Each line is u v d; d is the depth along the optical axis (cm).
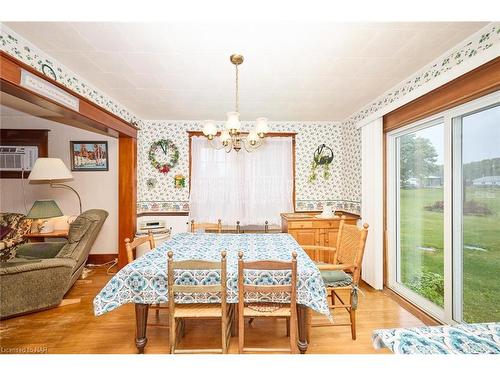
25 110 337
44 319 241
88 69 235
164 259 198
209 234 294
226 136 219
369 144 317
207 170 414
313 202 421
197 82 265
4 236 314
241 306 167
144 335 189
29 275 245
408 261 282
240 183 415
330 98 313
